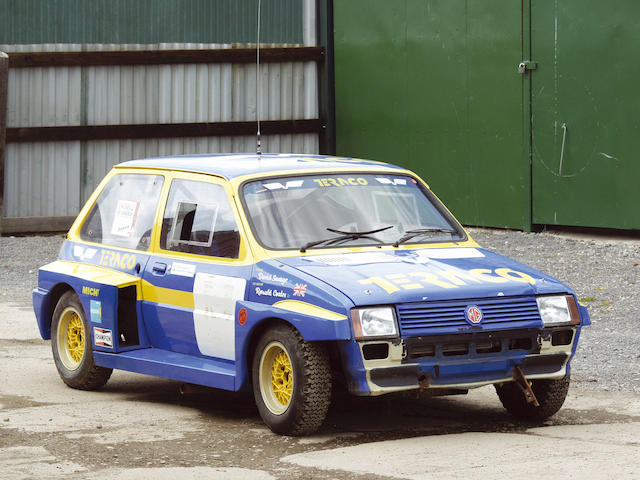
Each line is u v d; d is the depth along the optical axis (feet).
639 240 67.00
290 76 87.30
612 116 66.59
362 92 84.69
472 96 76.18
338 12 86.17
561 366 29.94
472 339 28.12
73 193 84.33
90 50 84.43
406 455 26.81
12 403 34.32
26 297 59.67
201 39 85.76
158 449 28.12
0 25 83.61
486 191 75.72
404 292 27.91
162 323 33.58
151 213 35.06
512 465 25.55
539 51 71.05
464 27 76.38
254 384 30.07
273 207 31.86
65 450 28.04
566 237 70.08
